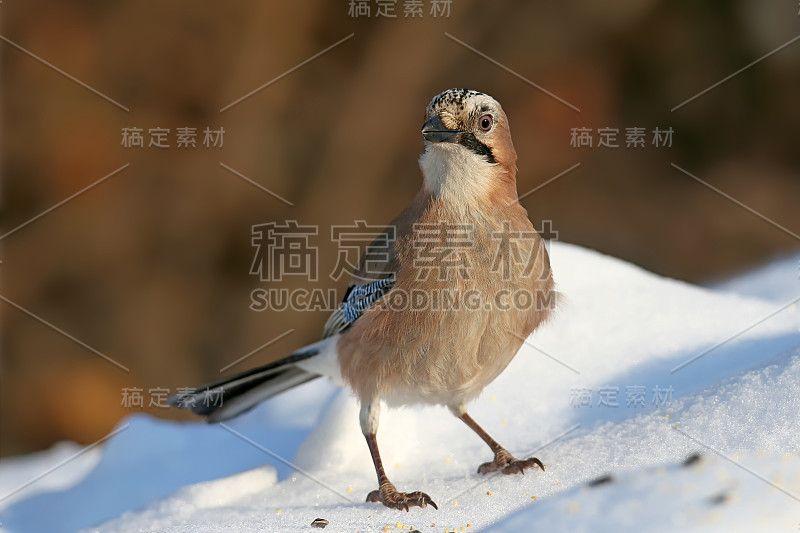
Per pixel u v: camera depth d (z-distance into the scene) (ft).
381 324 19.38
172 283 42.68
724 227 43.60
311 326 42.29
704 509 12.16
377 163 44.16
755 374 17.89
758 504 12.17
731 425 16.49
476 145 19.58
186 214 43.21
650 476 13.78
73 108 43.37
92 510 23.07
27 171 43.16
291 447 23.93
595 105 45.62
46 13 43.29
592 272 26.25
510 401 21.94
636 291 25.07
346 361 20.57
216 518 18.28
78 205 43.06
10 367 40.93
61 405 40.40
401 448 21.48
